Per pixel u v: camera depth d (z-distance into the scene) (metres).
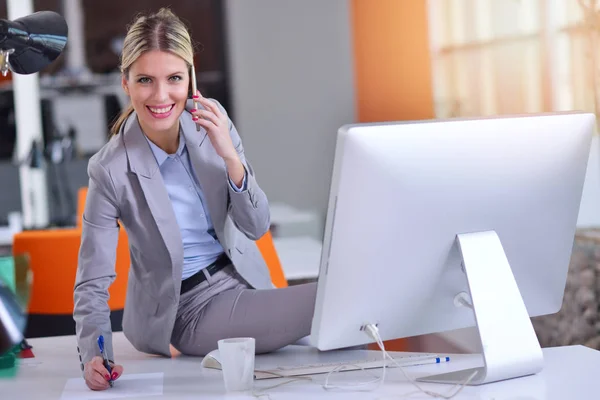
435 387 1.87
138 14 2.36
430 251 1.86
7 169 7.89
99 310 2.24
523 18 4.43
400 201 1.78
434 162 1.79
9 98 8.57
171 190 2.43
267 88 9.42
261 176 9.48
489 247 1.90
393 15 7.15
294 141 9.45
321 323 1.82
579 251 3.78
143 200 2.35
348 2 9.23
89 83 8.54
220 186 2.44
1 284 2.33
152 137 2.39
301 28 9.34
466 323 2.02
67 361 2.41
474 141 1.83
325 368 2.07
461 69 5.56
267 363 2.24
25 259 2.43
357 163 1.72
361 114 8.67
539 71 4.26
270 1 9.34
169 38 2.24
